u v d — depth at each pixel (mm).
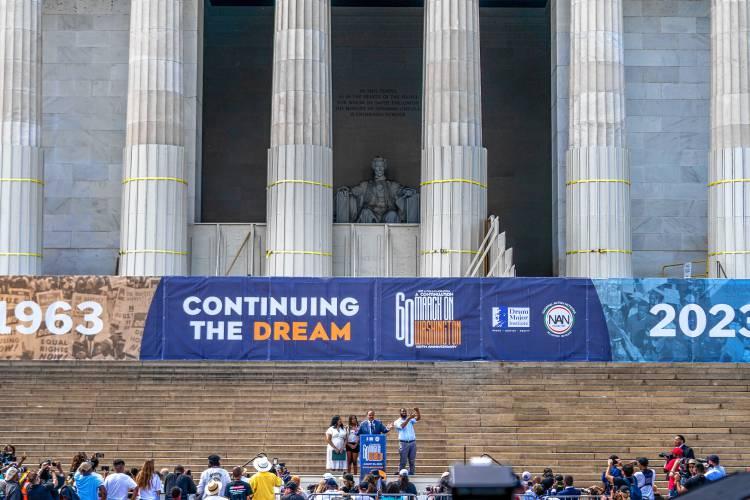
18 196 45500
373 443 30234
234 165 57781
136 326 36125
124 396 36500
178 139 46250
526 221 57500
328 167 46375
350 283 36312
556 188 49406
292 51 46312
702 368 37875
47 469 25812
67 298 36125
